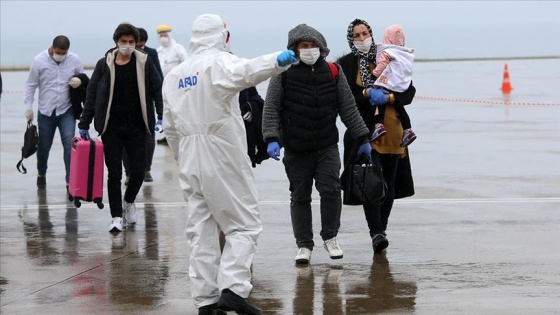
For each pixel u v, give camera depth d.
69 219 13.14
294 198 10.05
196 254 8.05
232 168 7.97
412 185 10.95
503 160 17.31
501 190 14.28
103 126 12.04
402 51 10.36
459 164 17.02
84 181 12.46
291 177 10.00
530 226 11.70
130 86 12.05
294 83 9.73
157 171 17.44
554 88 33.97
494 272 9.48
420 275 9.45
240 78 7.68
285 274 9.63
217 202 7.97
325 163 9.91
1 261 10.59
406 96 10.32
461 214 12.56
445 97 31.55
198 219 8.09
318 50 9.66
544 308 8.17
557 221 11.97
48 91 15.06
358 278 9.40
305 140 9.77
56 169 18.06
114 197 12.19
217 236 8.13
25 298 8.98
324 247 10.40
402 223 12.07
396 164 10.62
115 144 12.15
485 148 18.97
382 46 10.41
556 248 10.47
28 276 9.88
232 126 7.95
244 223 8.03
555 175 15.55
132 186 12.46
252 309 7.90
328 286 9.13
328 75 9.80
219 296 8.05
